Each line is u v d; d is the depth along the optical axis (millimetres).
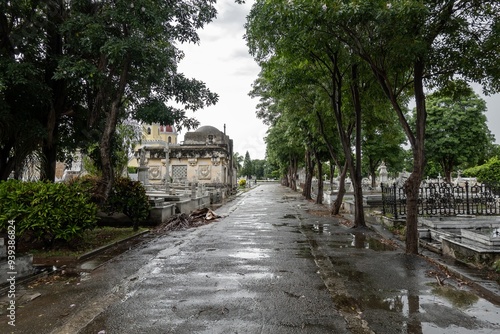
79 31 9883
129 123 21281
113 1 10031
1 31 9844
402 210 14883
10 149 11867
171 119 11344
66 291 5734
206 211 16453
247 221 15305
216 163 35156
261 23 9945
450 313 4777
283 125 23734
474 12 7781
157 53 9828
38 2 9984
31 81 9523
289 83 12789
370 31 8289
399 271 6914
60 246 8766
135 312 4820
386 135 17609
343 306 5043
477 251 7090
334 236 11227
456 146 33781
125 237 10609
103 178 11148
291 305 5070
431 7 7547
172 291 5707
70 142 13664
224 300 5273
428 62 8227
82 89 12125
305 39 9406
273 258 8070
